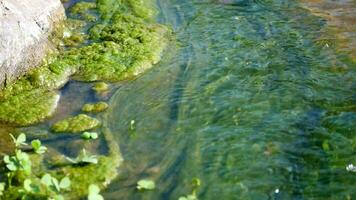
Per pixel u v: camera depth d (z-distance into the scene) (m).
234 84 0.99
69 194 0.75
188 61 1.07
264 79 1.00
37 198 0.74
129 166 0.81
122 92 0.99
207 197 0.75
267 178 0.78
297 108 0.92
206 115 0.91
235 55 1.08
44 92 0.99
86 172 0.79
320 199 0.75
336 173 0.79
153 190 0.77
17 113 0.93
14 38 0.98
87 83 1.02
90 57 1.08
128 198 0.76
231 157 0.82
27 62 1.00
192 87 0.98
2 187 0.74
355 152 0.82
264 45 1.11
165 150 0.84
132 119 0.91
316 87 0.97
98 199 0.71
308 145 0.84
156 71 1.04
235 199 0.75
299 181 0.78
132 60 1.07
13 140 0.87
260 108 0.92
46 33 1.08
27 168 0.77
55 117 0.93
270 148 0.83
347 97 0.94
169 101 0.95
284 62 1.05
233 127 0.88
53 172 0.79
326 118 0.89
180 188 0.77
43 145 0.86
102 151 0.84
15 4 1.02
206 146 0.84
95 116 0.93
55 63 1.04
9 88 0.98
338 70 1.02
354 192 0.76
